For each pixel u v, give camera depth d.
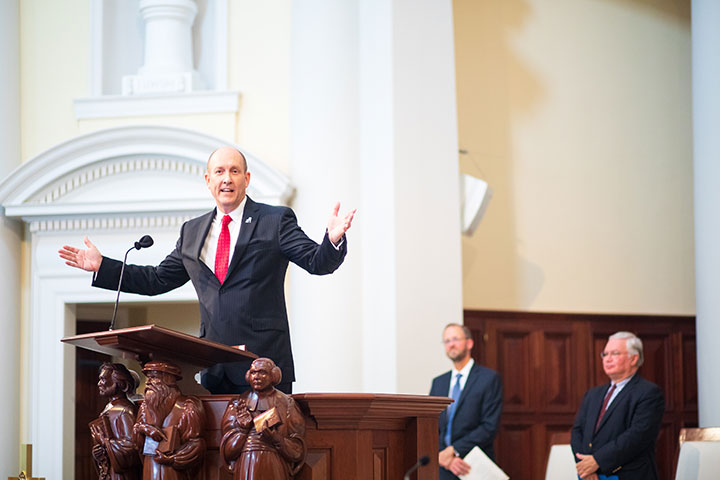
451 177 7.46
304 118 7.59
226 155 3.57
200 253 3.55
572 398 8.46
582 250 8.67
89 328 8.19
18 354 7.74
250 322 3.41
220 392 3.41
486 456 6.14
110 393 3.30
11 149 7.92
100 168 7.70
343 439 3.18
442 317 7.26
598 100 8.88
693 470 5.52
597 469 5.82
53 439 7.61
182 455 2.98
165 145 7.57
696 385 8.86
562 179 8.70
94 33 8.12
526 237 8.52
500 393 6.43
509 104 8.61
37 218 7.72
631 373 6.11
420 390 7.11
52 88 8.09
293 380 3.48
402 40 7.46
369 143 7.50
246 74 7.93
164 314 8.16
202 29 8.30
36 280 7.76
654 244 8.91
